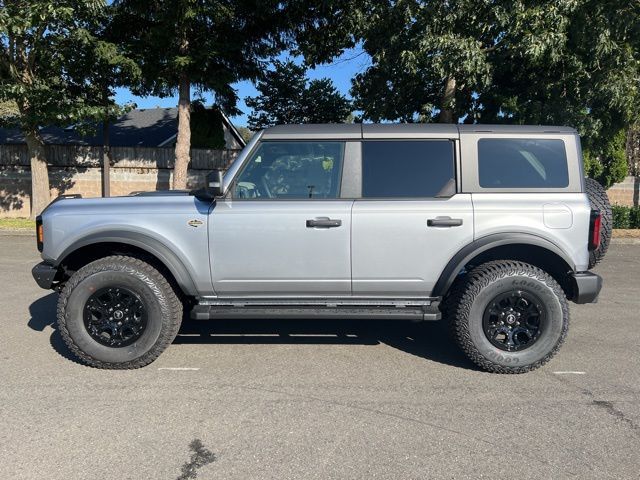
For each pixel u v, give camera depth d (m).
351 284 4.25
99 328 4.21
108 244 4.42
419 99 14.45
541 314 4.12
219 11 13.12
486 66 10.51
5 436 3.14
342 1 13.12
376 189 4.25
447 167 4.27
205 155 17.41
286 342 5.00
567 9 9.85
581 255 4.17
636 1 10.16
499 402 3.67
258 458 2.93
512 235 4.12
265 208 4.20
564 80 11.92
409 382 4.03
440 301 4.33
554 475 2.77
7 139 21.69
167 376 4.11
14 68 13.41
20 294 6.77
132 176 16.91
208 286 4.28
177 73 14.44
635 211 13.93
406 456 2.96
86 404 3.59
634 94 10.77
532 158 4.28
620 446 3.08
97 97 14.96
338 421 3.37
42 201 15.13
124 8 13.77
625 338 5.17
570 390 3.88
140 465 2.84
